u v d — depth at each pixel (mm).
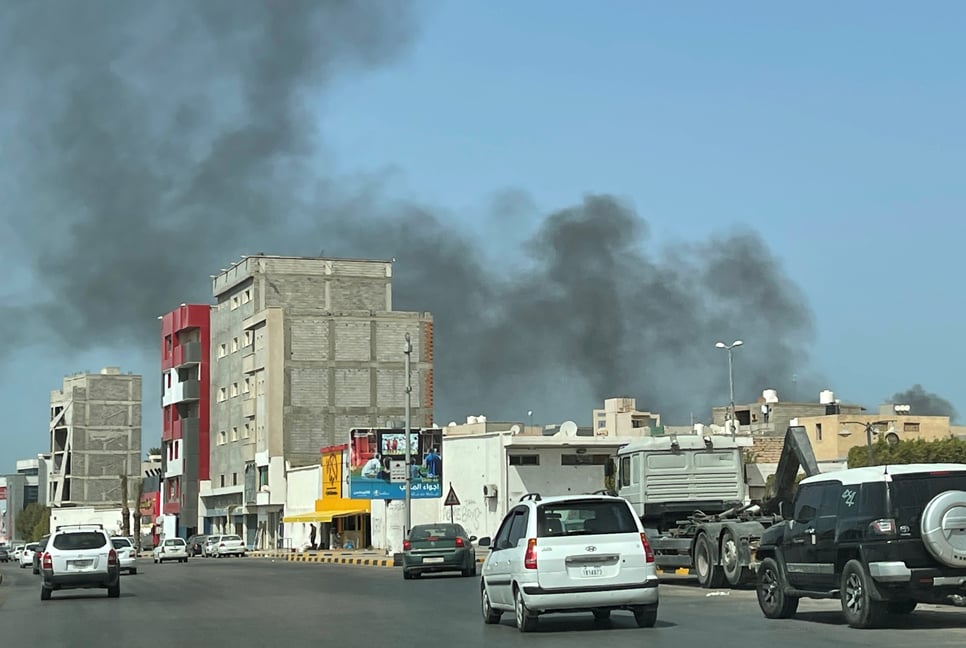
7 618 27562
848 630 18031
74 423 176250
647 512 31875
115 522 158500
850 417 106438
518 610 19547
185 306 120000
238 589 37500
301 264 109125
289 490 100750
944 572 17344
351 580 42375
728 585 28844
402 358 107000
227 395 114375
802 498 19859
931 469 17766
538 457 75250
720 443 32375
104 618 26500
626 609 19656
